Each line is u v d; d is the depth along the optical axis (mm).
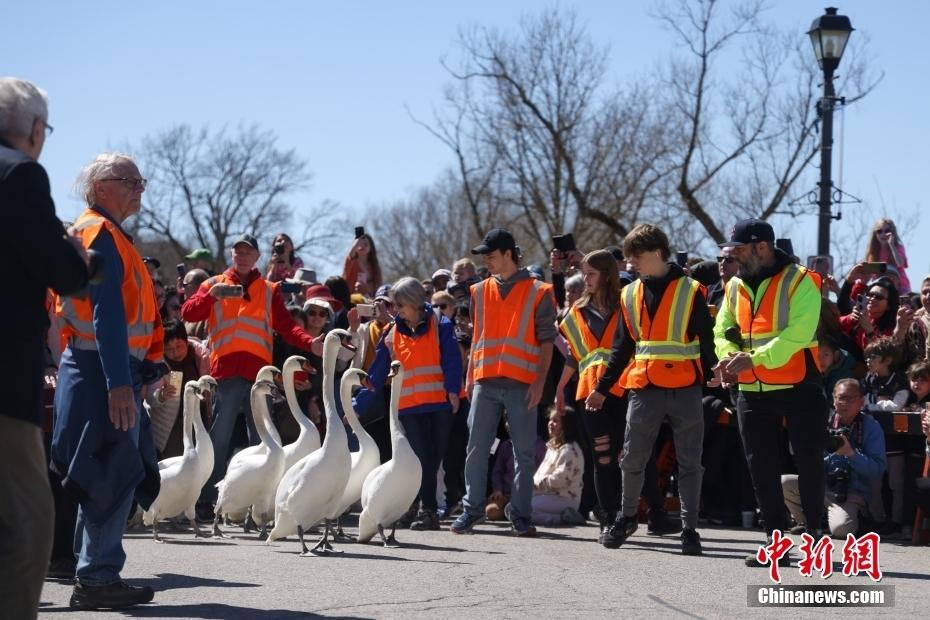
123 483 6129
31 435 4426
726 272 11016
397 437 8930
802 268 7785
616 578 7230
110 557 6117
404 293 10203
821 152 14797
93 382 6148
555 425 11117
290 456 9703
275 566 7582
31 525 4402
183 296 14250
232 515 9484
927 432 9398
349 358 11828
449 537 9641
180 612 5898
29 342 4441
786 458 10750
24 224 4367
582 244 29609
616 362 8797
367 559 7988
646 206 29016
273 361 11898
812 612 6156
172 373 10008
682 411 8477
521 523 9781
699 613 6047
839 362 10688
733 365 7629
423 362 10297
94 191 6371
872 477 9805
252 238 10867
